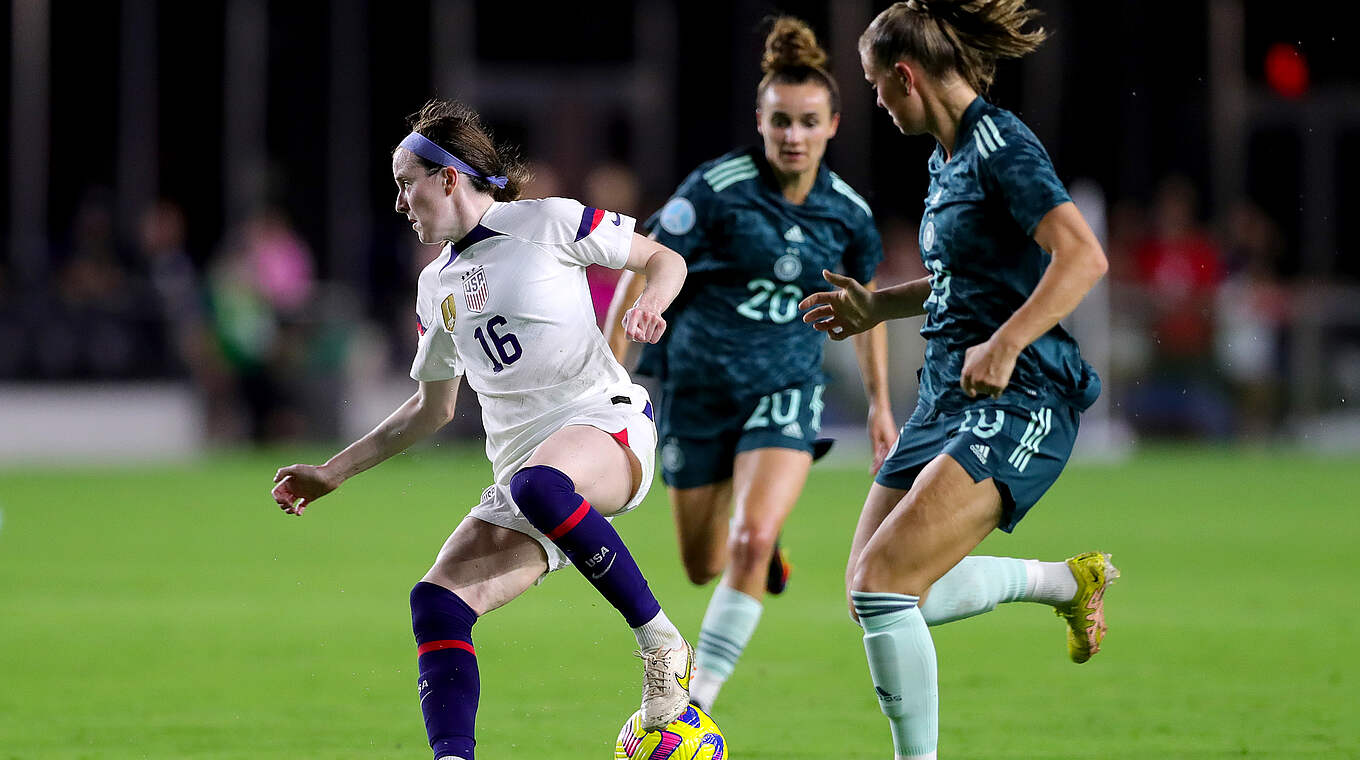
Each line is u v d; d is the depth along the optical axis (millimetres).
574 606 28391
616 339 20312
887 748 17219
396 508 46594
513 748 17312
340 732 18062
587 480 14922
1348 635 24406
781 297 20984
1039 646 23750
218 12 76188
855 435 59969
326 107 77125
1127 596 28656
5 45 74812
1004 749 16953
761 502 19734
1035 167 14383
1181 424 62156
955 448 14828
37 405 60594
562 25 80000
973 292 15133
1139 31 75438
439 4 78125
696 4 80125
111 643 24219
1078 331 61469
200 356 61406
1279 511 43031
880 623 14602
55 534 39406
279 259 62500
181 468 57844
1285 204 76438
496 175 15320
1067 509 43500
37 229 75188
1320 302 62438
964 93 15180
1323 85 75875
